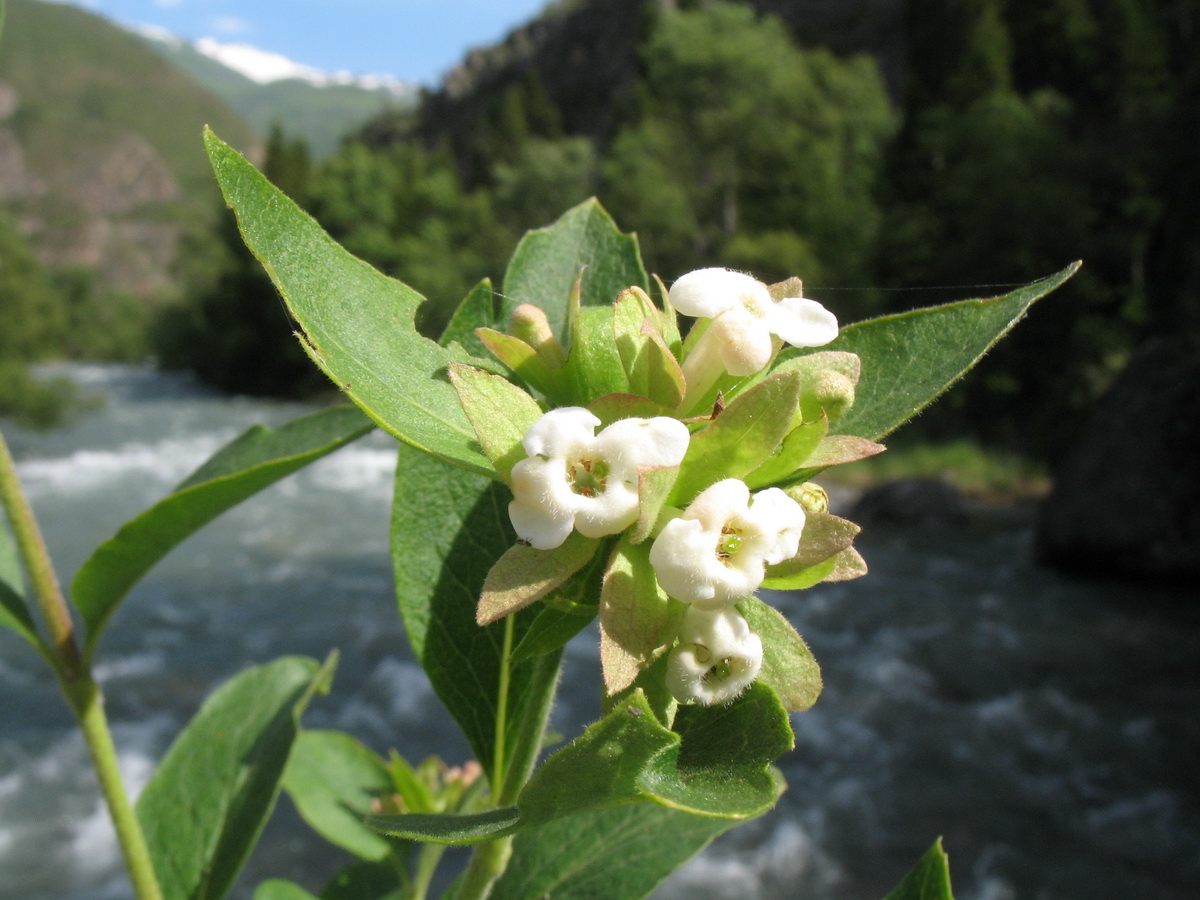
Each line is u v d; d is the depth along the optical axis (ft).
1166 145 138.51
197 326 207.21
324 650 61.36
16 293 213.46
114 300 305.53
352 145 220.84
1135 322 127.65
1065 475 77.10
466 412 5.16
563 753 4.11
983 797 44.21
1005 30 187.42
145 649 61.57
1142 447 73.51
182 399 184.44
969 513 95.66
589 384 5.81
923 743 49.32
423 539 7.30
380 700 54.95
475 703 7.20
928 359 6.52
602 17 383.65
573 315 5.90
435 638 7.20
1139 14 160.76
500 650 7.23
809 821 43.11
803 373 5.95
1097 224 140.67
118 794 7.14
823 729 51.24
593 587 5.34
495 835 4.21
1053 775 45.83
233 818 8.13
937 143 155.43
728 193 189.06
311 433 7.77
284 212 5.39
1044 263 134.82
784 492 5.42
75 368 247.50
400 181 219.82
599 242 7.91
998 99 149.59
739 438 5.16
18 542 6.94
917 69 202.80
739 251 161.99
